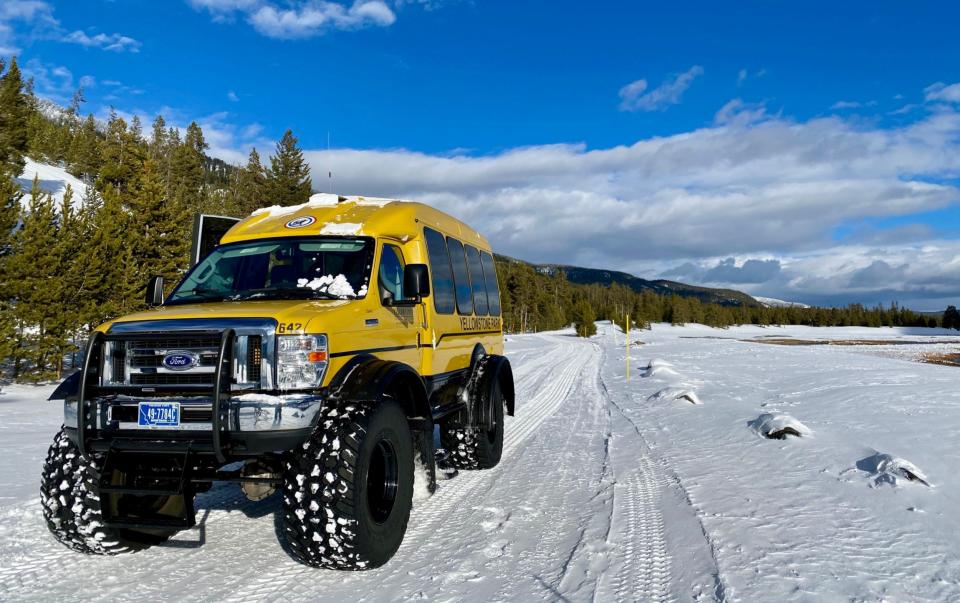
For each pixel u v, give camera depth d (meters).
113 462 3.92
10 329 20.30
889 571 3.75
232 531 4.80
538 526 4.86
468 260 7.45
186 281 5.22
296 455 3.80
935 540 4.26
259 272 5.09
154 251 29.25
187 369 3.79
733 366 19.61
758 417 9.20
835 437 7.66
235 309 4.09
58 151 90.25
